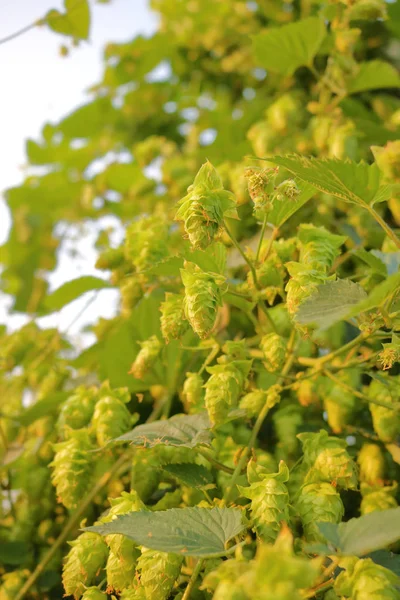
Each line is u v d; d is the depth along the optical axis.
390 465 0.61
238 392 0.56
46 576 0.66
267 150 0.73
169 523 0.52
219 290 0.55
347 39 0.71
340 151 0.68
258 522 0.52
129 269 0.68
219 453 0.62
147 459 0.60
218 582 0.47
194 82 1.09
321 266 0.57
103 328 0.75
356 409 0.62
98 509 0.66
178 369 0.67
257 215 0.57
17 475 0.73
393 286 0.51
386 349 0.55
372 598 0.49
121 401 0.62
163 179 0.82
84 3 0.81
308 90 0.87
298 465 0.58
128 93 1.15
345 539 0.49
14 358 0.77
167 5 1.10
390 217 0.69
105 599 0.55
